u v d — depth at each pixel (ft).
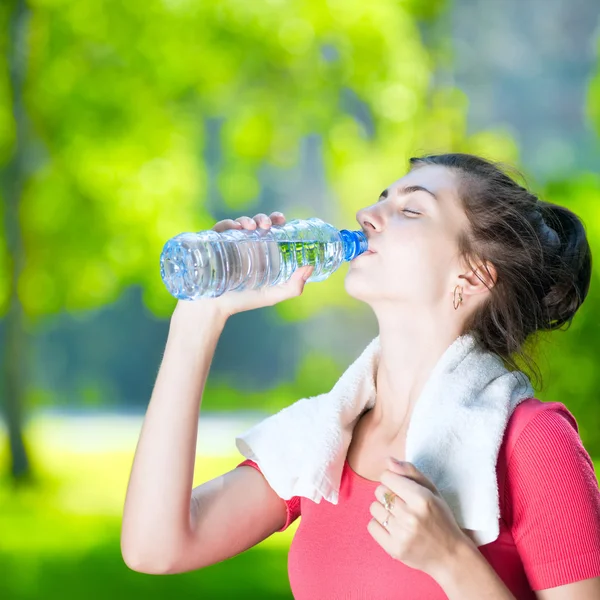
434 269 8.25
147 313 89.97
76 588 26.43
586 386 36.47
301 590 8.28
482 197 8.39
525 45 74.90
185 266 7.95
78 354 90.17
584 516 7.27
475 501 7.45
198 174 47.73
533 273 8.49
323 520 8.29
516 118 74.84
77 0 43.27
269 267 8.38
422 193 8.41
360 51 45.44
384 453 8.38
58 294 46.70
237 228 8.45
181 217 46.24
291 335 88.79
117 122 43.96
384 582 7.77
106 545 31.99
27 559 29.96
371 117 48.39
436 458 7.70
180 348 8.52
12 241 45.73
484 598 7.00
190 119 46.09
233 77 44.39
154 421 8.44
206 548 8.55
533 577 7.38
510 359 8.48
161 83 43.75
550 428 7.55
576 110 75.05
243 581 26.48
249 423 64.03
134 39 43.37
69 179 45.06
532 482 7.43
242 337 89.25
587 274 9.12
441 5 48.29
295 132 47.37
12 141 45.16
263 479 8.91
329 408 8.58
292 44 44.45
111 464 48.06
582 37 75.15
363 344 85.30
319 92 46.16
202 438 55.21
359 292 8.36
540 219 8.77
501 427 7.64
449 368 8.10
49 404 85.25
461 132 48.11
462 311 8.46
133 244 45.93
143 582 26.78
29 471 44.68
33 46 44.14
